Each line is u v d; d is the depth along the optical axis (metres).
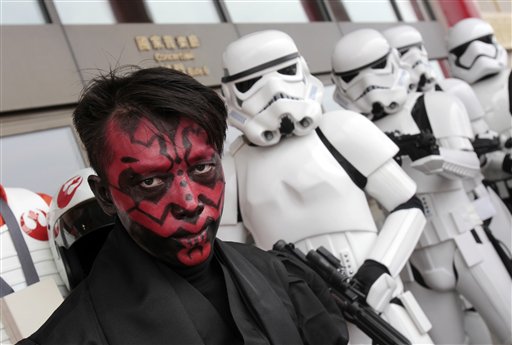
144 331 0.79
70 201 1.60
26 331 1.51
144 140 0.82
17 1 3.22
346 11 5.32
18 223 1.74
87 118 0.86
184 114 0.82
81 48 3.35
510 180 3.81
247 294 0.89
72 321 0.81
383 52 2.75
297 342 0.90
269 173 2.15
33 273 1.70
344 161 2.18
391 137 2.52
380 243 2.12
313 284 1.16
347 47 2.78
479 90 4.08
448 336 3.03
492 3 6.83
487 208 3.25
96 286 0.84
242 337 0.85
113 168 0.83
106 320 0.80
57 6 3.37
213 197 0.86
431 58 6.14
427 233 2.93
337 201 2.12
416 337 2.14
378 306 2.00
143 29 3.72
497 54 4.01
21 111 3.02
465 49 4.02
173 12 4.01
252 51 2.08
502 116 3.98
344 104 2.88
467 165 2.74
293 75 2.12
